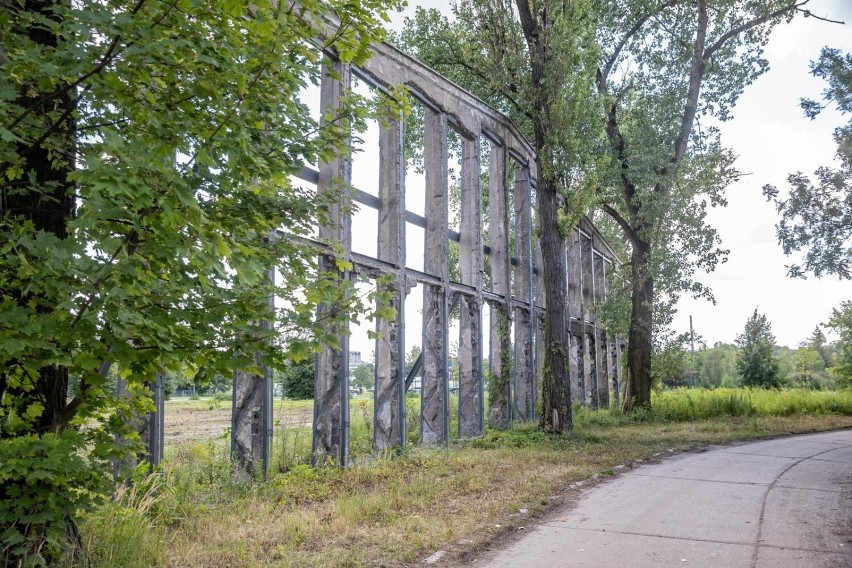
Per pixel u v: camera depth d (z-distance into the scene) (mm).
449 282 17594
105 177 3402
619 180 27688
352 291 5508
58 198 5094
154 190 3730
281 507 8773
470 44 22359
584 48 21141
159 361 4840
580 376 31609
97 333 4258
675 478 11914
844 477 12125
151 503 7387
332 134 5820
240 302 4875
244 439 10812
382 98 6262
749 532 7715
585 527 7957
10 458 4066
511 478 11414
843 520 8398
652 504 9422
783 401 32375
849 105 24781
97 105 4293
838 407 32688
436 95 17516
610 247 40219
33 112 4305
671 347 28359
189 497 8727
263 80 4906
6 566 4770
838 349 47469
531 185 24203
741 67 28969
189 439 13586
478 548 6922
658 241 27406
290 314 5070
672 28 29688
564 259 28797
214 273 4676
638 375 28250
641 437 19641
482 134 20844
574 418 25141
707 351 80500
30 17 3977
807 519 8445
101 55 4039
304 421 14656
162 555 6102
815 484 11289
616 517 8539
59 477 4273
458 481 10805
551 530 7789
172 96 4465
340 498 8922
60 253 3695
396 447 14273
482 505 9000
